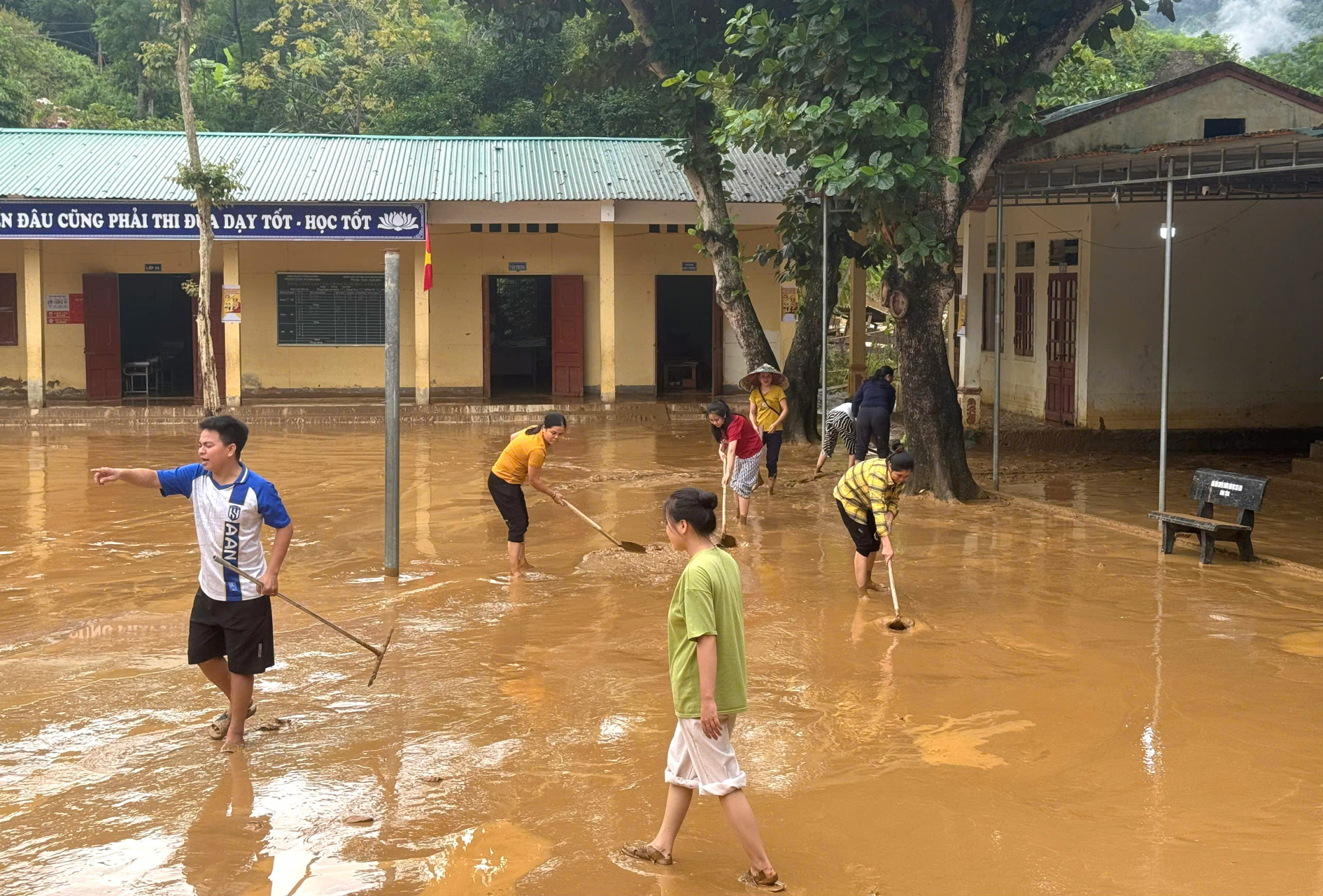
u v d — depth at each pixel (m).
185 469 6.18
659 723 6.52
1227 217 18.14
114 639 8.17
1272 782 5.71
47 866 4.85
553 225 25.41
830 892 4.64
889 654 7.77
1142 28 37.22
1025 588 9.59
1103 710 6.70
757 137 13.84
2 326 24.84
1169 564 10.49
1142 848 5.00
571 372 25.64
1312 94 16.80
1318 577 9.93
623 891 4.64
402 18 37.56
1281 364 18.47
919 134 12.51
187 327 27.25
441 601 9.20
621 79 18.39
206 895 4.62
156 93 37.31
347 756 6.05
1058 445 18.05
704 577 4.71
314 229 22.14
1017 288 20.64
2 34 35.50
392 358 10.01
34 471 16.22
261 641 6.16
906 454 8.61
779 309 25.67
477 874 4.79
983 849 5.00
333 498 13.98
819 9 13.15
